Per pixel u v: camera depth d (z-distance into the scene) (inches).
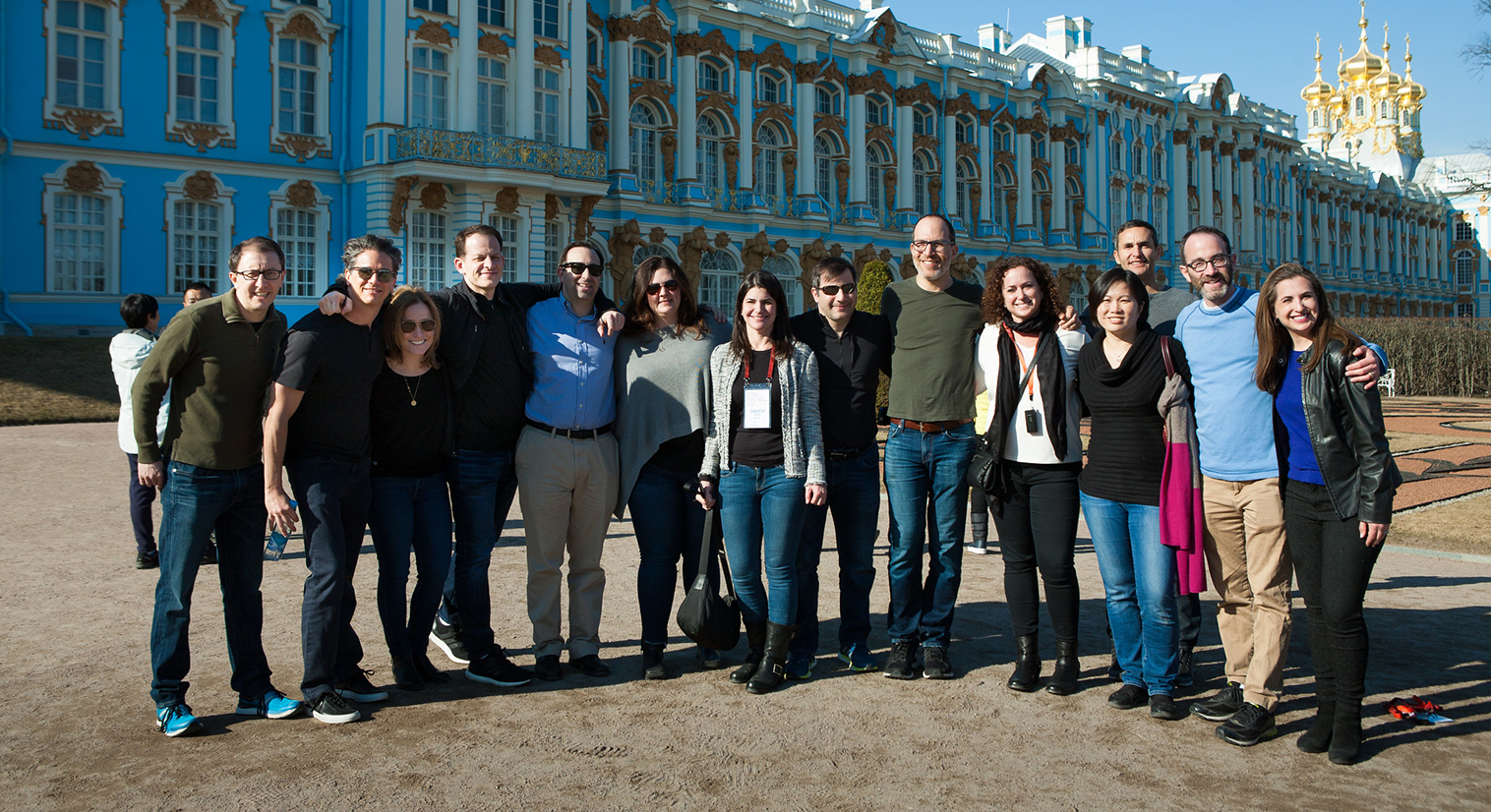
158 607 191.6
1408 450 717.9
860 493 232.7
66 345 907.4
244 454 195.2
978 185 1752.0
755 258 1412.4
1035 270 216.1
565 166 1129.4
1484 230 3531.0
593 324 229.9
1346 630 181.3
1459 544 394.0
